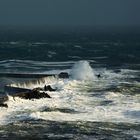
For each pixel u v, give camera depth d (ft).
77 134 131.23
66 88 213.66
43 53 474.49
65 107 167.02
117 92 205.87
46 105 168.86
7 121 143.64
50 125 139.64
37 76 256.32
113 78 260.42
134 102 180.24
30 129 134.92
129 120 148.25
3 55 444.14
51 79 240.53
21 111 157.69
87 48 565.53
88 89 213.46
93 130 135.33
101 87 220.43
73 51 510.99
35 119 146.00
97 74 276.00
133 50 534.78
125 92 206.90
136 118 151.12
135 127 139.54
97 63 377.50
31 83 222.89
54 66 346.74
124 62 387.34
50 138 127.13
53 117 149.69
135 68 335.26
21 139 125.49
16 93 188.14
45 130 134.31
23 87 213.87
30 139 125.70
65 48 562.25
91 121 146.00
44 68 330.34
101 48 566.77
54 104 171.32
